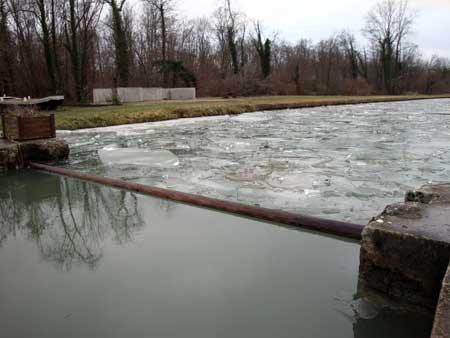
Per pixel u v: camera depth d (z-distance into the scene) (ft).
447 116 46.37
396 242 5.88
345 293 6.72
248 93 92.32
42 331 5.86
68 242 9.93
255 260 8.15
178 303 6.55
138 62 91.20
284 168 17.46
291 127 34.76
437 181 14.64
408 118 43.70
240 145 24.54
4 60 60.64
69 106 50.70
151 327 5.89
